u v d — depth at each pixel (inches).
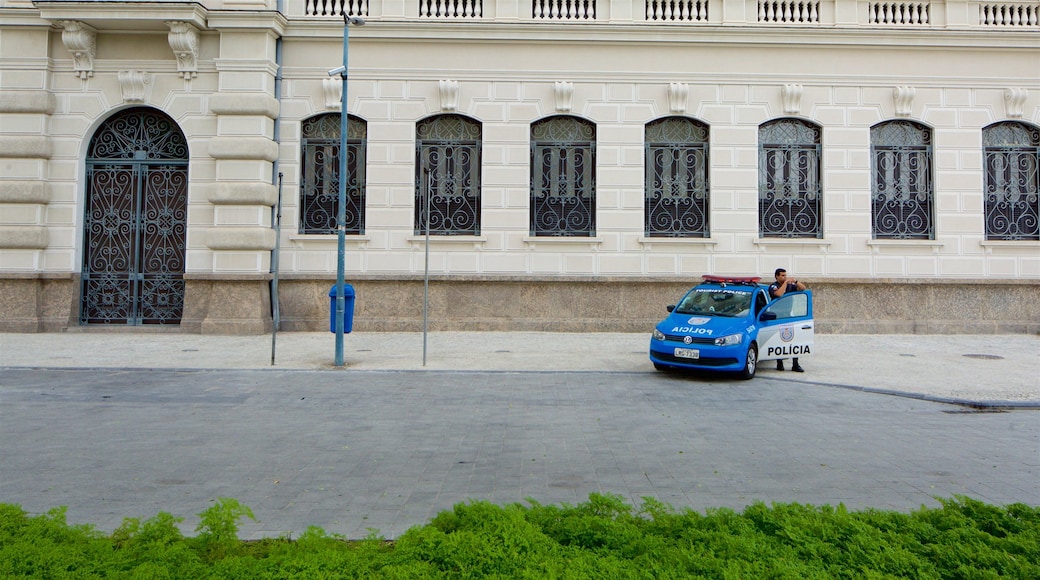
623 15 698.8
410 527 173.9
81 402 367.2
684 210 707.4
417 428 312.2
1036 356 553.9
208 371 467.8
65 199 674.8
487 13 700.7
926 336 669.9
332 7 704.4
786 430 311.3
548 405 366.9
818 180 708.0
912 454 269.1
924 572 134.0
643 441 288.5
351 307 508.4
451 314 689.6
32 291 665.6
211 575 132.4
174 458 258.5
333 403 370.0
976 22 707.4
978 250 700.7
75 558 135.9
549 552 141.0
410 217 690.8
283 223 684.7
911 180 711.7
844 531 153.7
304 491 219.9
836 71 703.7
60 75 679.7
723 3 701.3
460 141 705.6
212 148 658.8
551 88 700.0
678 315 482.0
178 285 686.5
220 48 666.2
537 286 692.1
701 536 151.5
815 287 695.1
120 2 637.3
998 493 218.5
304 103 690.8
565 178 706.2
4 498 210.5
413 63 697.0
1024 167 715.4
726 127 700.7
